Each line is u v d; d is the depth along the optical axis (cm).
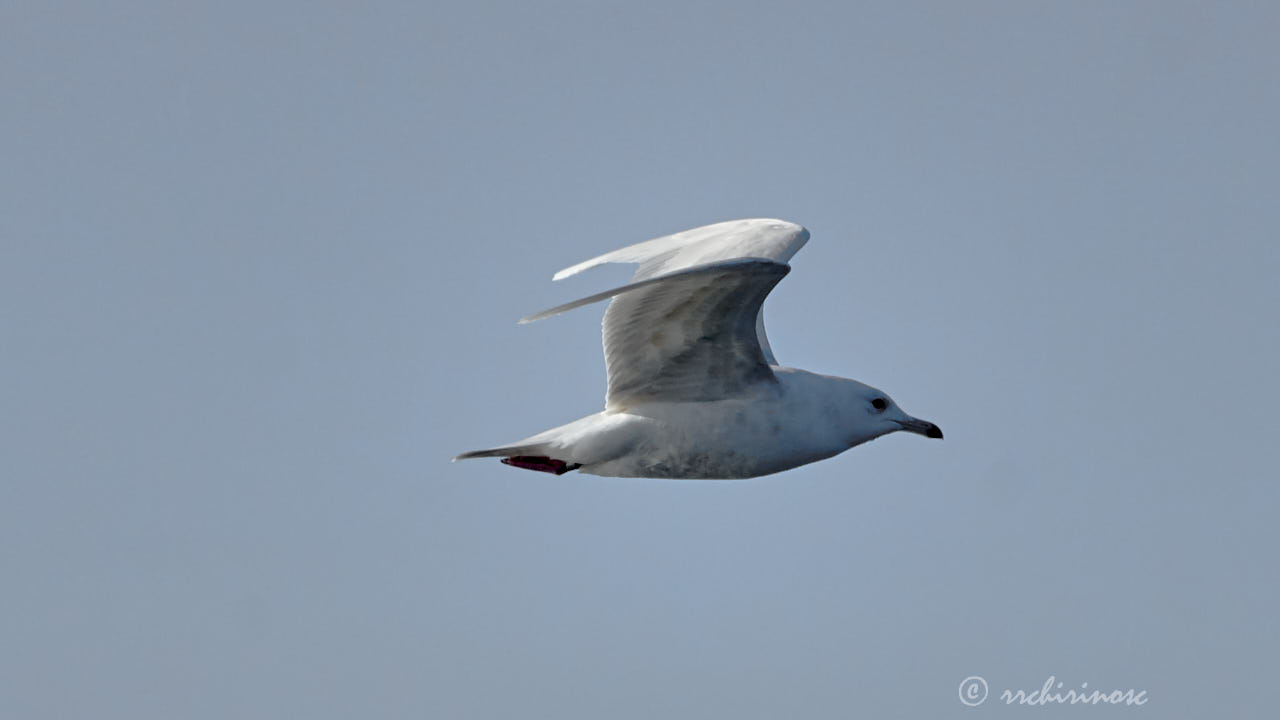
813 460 1420
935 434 1459
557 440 1359
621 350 1341
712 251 1434
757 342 1327
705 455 1364
